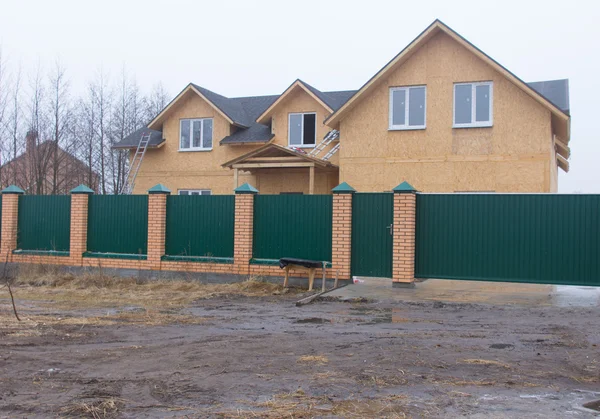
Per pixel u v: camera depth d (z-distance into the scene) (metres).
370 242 14.13
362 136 20.36
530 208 12.95
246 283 14.68
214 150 25.17
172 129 25.88
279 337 8.66
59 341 8.41
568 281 12.62
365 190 20.25
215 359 7.26
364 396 5.77
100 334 8.97
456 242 13.50
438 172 19.50
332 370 6.68
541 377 6.45
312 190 20.86
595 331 8.93
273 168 23.12
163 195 16.23
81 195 17.17
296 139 24.27
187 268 15.81
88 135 37.44
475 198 13.38
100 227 17.11
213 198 15.80
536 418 5.18
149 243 16.27
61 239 17.56
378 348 7.77
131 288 15.01
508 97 18.88
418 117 19.86
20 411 5.37
